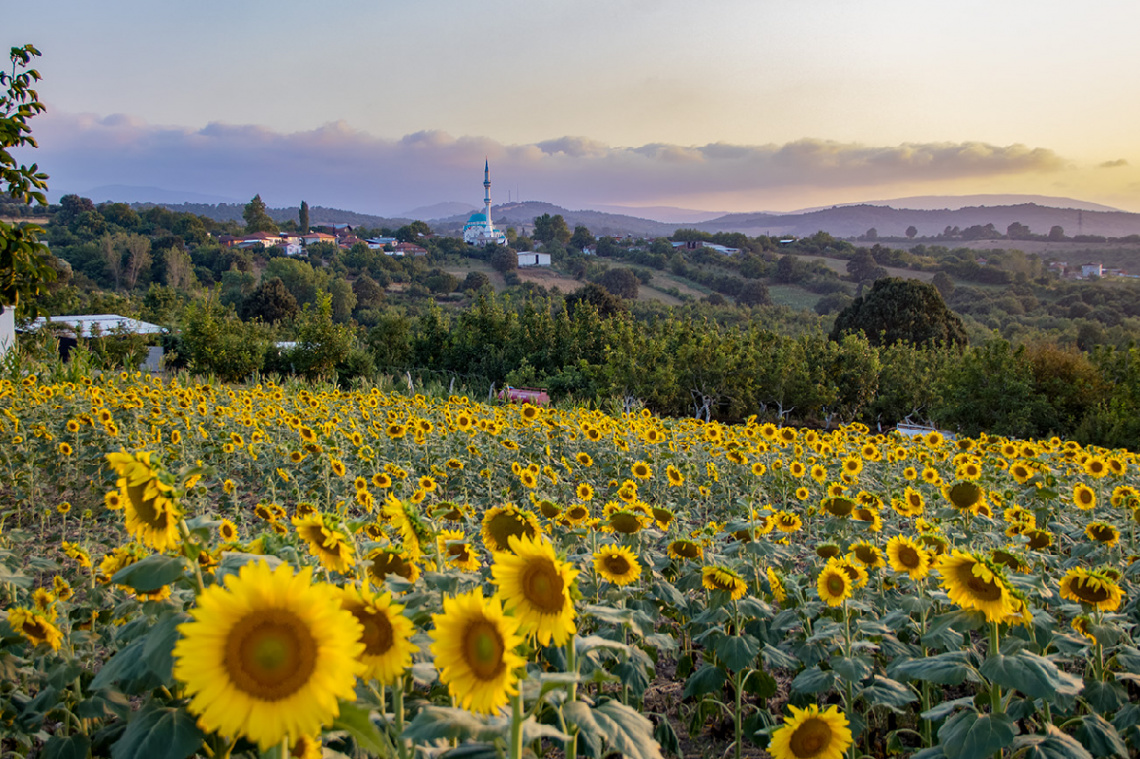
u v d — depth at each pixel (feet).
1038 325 256.11
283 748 5.61
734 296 402.93
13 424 29.58
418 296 375.86
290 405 46.83
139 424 34.60
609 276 374.02
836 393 85.61
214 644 4.88
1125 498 19.10
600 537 14.42
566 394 87.76
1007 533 17.13
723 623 13.11
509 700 6.26
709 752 12.96
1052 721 11.82
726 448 31.76
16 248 24.50
